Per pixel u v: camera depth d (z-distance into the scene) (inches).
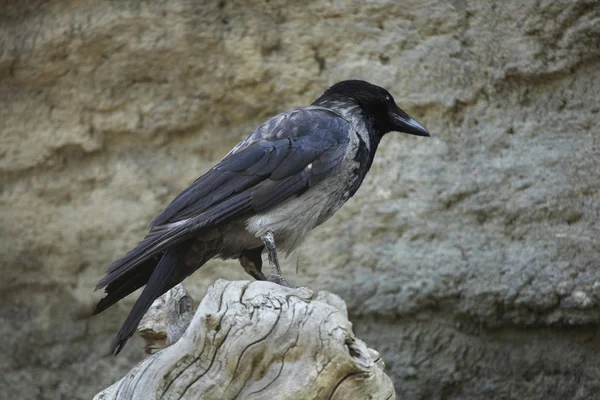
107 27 495.8
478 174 474.9
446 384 469.1
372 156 393.4
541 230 462.6
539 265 458.0
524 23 472.4
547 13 468.1
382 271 476.7
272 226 344.8
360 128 385.4
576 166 461.7
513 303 459.5
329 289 478.6
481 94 480.1
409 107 484.1
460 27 482.3
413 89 484.1
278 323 265.7
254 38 491.8
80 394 501.7
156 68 498.0
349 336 264.8
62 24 500.7
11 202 511.5
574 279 451.5
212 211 335.9
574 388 458.0
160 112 500.7
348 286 478.0
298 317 265.7
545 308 456.4
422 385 470.0
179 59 495.2
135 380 275.9
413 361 472.1
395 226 479.8
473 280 465.7
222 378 266.8
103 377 501.0
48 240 510.0
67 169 510.9
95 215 505.7
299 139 358.0
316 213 358.9
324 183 357.7
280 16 494.0
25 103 510.0
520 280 458.6
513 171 470.9
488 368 468.4
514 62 474.0
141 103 502.0
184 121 499.5
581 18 463.2
